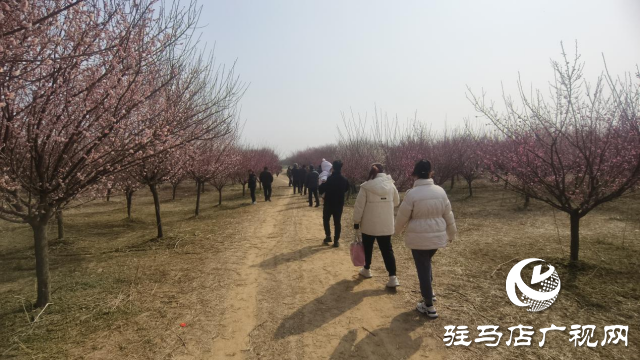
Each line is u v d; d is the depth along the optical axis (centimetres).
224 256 641
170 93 510
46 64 295
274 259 613
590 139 461
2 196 379
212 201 1795
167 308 411
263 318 382
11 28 262
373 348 316
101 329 360
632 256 529
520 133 522
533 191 538
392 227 454
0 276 569
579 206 492
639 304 376
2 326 370
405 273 513
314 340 333
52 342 334
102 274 545
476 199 1334
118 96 392
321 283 484
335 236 692
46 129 356
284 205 1458
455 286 454
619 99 452
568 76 455
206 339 339
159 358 307
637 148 432
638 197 965
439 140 1645
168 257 641
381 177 458
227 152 1391
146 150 428
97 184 461
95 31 335
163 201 1814
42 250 420
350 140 1466
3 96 285
